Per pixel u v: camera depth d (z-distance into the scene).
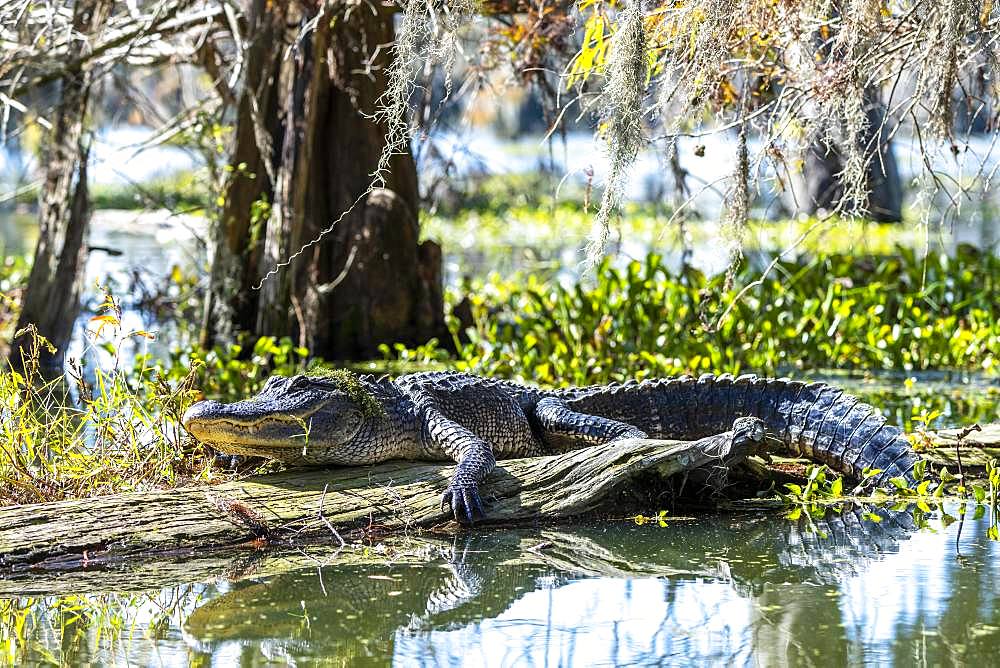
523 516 8.20
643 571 7.06
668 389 9.83
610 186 9.02
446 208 33.22
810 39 9.59
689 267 14.89
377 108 14.99
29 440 8.41
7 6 12.95
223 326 14.80
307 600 6.53
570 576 6.97
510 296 17.52
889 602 6.32
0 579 6.92
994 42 9.05
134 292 17.47
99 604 6.48
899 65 9.65
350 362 15.01
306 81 14.26
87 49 14.05
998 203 35.16
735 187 9.68
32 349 9.68
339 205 15.34
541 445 9.82
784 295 15.68
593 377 13.41
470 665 5.52
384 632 5.97
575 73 9.96
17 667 5.53
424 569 7.14
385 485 8.33
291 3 13.61
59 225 14.71
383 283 15.27
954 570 6.92
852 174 9.24
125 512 7.57
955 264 17.31
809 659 5.50
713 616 6.15
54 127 14.87
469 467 8.26
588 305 14.59
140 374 9.64
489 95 17.00
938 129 9.00
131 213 31.98
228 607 6.43
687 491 8.65
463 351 14.82
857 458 9.00
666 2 9.41
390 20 14.89
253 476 8.51
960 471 8.71
